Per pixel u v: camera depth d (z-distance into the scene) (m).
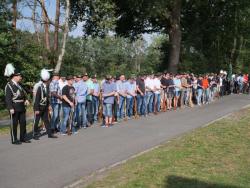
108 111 16.59
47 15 27.62
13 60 24.81
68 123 14.66
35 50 28.03
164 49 45.19
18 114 12.75
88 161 10.60
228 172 9.20
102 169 9.80
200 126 16.70
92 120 17.45
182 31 42.56
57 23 29.08
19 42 27.50
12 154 11.27
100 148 12.23
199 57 45.06
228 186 8.15
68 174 9.39
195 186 8.12
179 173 9.02
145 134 14.84
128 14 37.41
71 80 14.71
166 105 22.73
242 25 42.31
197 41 44.12
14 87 12.59
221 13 40.62
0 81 23.50
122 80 18.62
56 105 14.92
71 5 30.50
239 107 24.88
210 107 24.67
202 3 38.22
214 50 46.22
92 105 17.44
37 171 9.60
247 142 12.74
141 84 19.66
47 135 14.23
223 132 14.57
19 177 9.12
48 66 28.41
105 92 16.55
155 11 31.11
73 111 14.84
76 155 11.26
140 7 32.75
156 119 18.92
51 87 14.81
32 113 20.50
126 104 19.03
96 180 8.77
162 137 14.27
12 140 12.70
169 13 35.09
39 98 13.55
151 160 10.31
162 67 45.50
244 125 16.30
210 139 13.20
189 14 41.53
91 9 29.64
